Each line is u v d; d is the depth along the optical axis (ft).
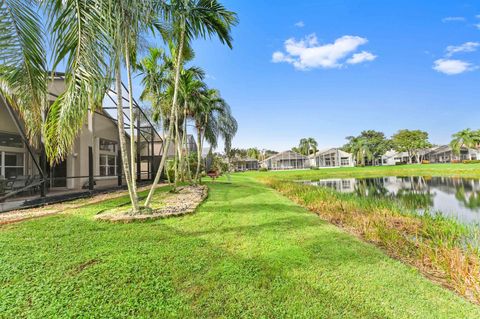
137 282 8.30
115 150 48.26
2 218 16.80
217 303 7.25
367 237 15.25
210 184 50.31
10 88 11.28
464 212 28.32
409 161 208.95
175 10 18.84
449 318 6.74
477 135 160.25
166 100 36.86
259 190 39.09
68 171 36.35
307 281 8.65
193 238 12.98
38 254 10.32
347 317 6.70
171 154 64.75
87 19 10.61
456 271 9.86
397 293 7.98
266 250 11.54
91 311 6.75
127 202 23.85
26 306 6.93
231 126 56.49
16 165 30.66
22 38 10.62
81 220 16.21
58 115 13.41
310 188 42.01
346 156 192.24
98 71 10.94
